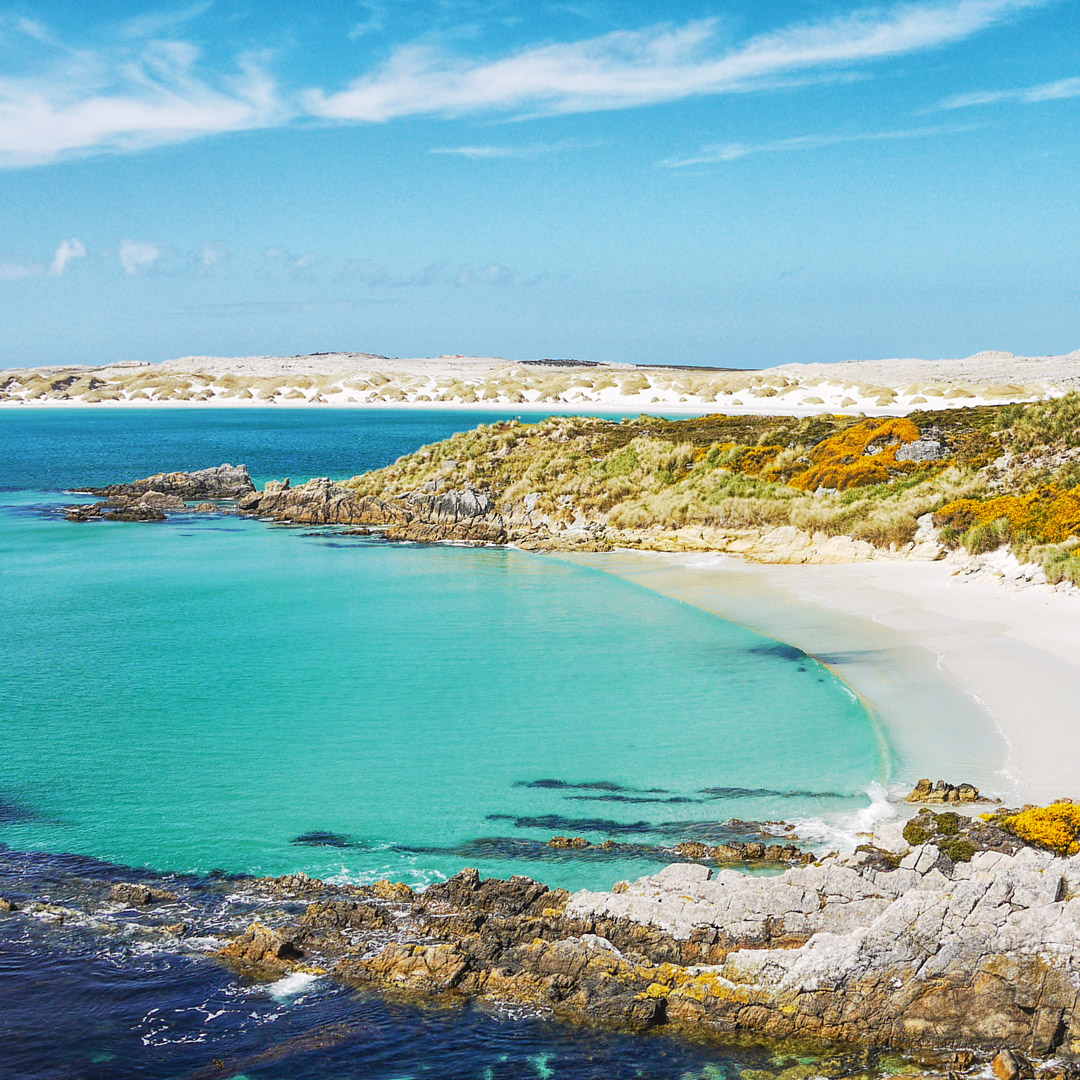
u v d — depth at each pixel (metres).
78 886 16.30
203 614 35.12
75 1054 12.34
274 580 41.56
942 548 39.94
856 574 38.78
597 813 18.42
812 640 29.55
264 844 17.53
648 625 32.59
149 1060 12.27
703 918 13.67
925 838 15.55
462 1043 12.52
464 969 13.68
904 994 12.39
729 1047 12.34
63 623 33.78
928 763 19.64
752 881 13.86
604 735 22.39
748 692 25.09
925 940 12.54
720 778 19.78
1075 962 12.12
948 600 32.94
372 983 13.71
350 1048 12.47
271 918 15.23
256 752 21.66
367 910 14.91
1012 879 12.76
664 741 21.91
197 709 24.59
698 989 12.88
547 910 14.45
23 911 15.51
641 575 41.47
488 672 27.52
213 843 17.62
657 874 14.88
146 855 17.23
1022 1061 11.68
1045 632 28.05
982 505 40.19
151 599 37.75
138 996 13.47
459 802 19.02
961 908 12.62
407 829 17.98
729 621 32.69
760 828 17.50
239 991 13.59
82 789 19.81
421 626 33.03
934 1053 12.11
